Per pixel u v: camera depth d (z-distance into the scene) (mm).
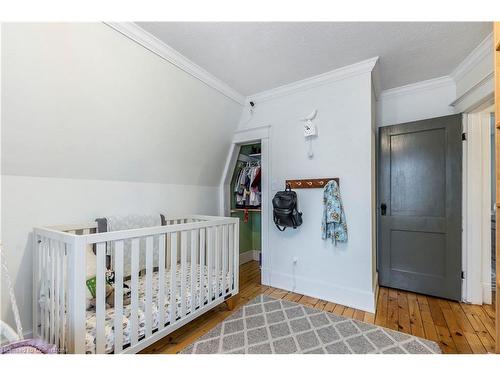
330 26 1653
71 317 1171
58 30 1356
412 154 2506
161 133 2236
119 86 1747
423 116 2598
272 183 2752
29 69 1350
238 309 2164
